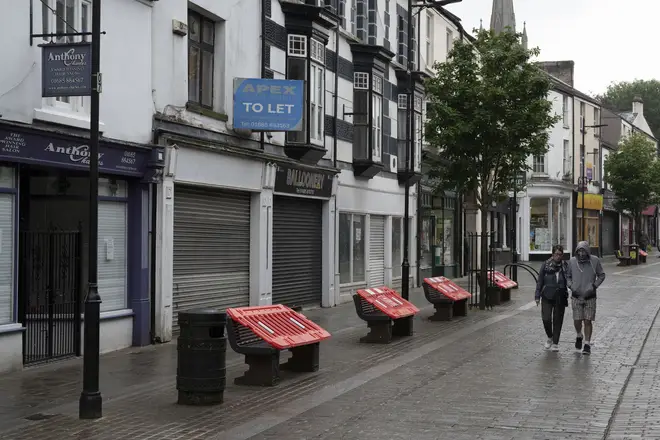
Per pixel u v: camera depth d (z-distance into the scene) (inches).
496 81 880.3
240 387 417.7
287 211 807.1
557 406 372.8
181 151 589.0
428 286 756.6
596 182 2340.1
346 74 935.0
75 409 358.0
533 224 2025.1
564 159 2090.3
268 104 668.7
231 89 681.6
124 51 534.0
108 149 512.4
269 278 741.9
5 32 431.2
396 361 509.0
